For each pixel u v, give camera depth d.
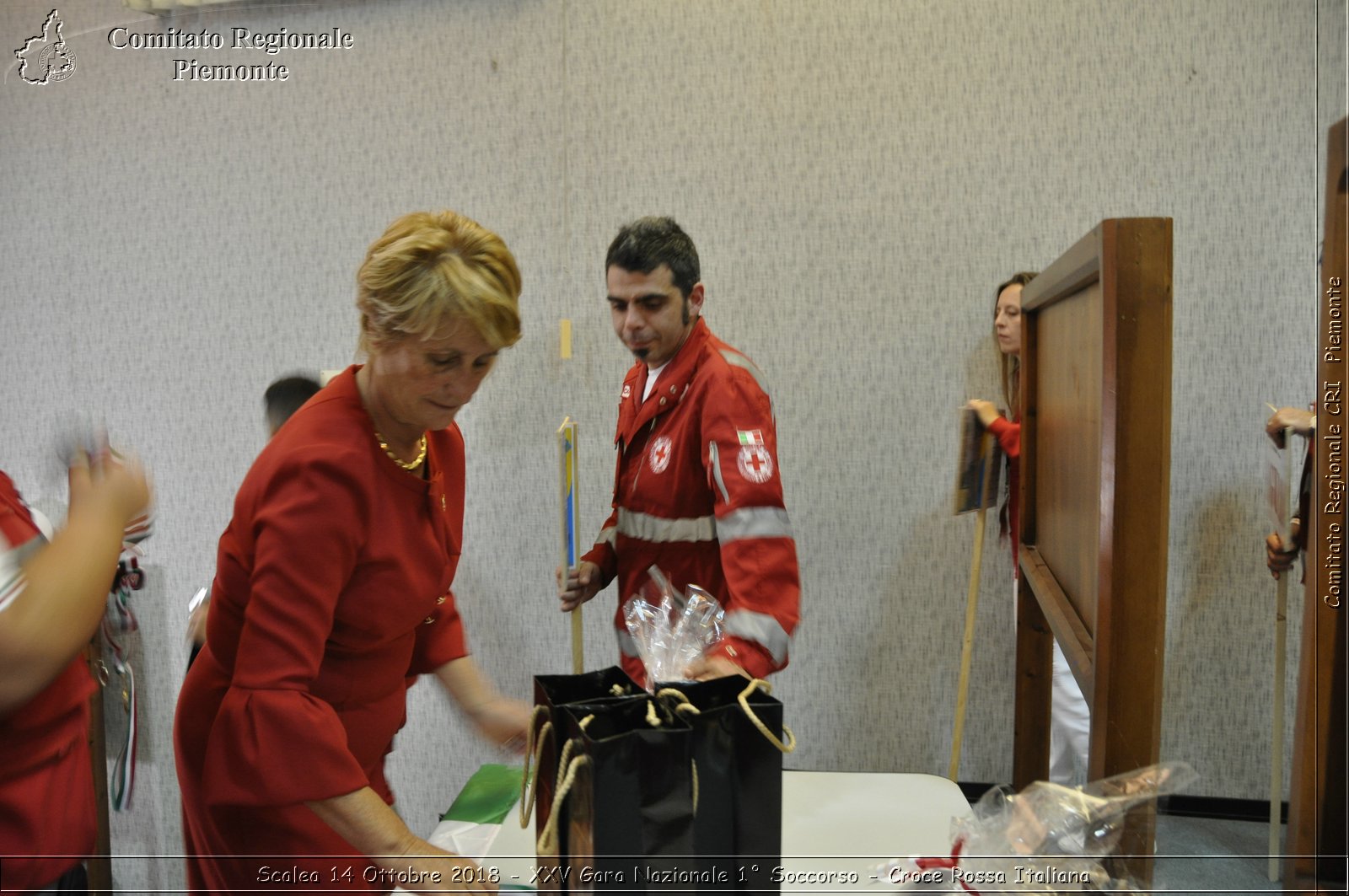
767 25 1.95
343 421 0.85
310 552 0.81
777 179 1.98
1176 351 1.93
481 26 2.01
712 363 1.33
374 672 0.94
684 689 0.76
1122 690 0.90
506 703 1.09
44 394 2.20
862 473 2.04
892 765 2.12
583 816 0.69
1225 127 1.84
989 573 2.03
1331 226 1.15
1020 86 1.90
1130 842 0.83
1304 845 1.29
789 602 1.20
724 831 0.73
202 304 2.13
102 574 0.76
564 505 1.32
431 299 0.75
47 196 2.14
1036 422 1.69
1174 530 1.97
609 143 2.01
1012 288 1.84
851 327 2.00
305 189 2.08
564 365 2.09
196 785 0.94
